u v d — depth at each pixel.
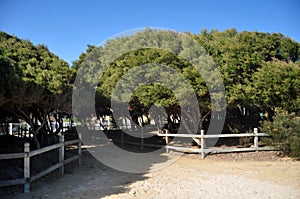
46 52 8.47
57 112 11.84
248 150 11.16
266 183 6.91
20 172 7.32
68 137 16.47
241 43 11.61
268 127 10.75
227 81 10.83
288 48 12.32
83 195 5.92
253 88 10.74
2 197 5.66
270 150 11.20
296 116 10.95
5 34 8.13
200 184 6.88
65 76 8.20
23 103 7.31
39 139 10.36
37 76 6.95
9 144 12.24
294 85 10.73
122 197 5.78
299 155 9.91
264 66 11.12
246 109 14.41
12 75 6.08
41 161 8.77
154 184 6.91
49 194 5.97
